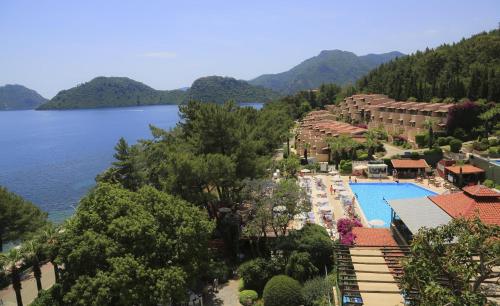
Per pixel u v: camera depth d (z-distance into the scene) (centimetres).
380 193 6431
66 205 8812
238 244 4166
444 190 6312
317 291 3011
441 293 1312
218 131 4609
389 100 14025
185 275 2922
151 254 2906
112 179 5216
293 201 3803
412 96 13512
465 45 16612
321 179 7125
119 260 2739
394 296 1745
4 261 3200
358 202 5769
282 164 7450
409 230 3003
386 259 2053
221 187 4678
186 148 4688
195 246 3195
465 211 2933
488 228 1491
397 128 10681
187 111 5653
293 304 3012
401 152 9044
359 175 7625
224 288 3569
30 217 5078
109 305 2805
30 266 4503
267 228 4341
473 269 1405
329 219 4788
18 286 3341
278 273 3459
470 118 9481
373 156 8694
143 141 5831
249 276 3472
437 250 1534
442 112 9738
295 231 3816
